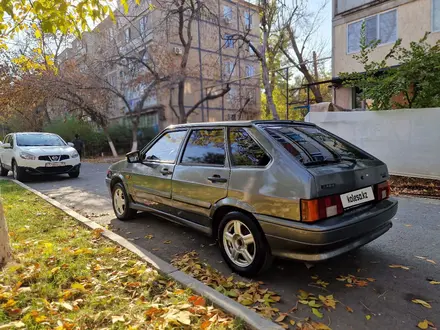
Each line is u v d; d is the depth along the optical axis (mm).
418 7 12219
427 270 3352
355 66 14367
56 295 2770
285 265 3531
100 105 19609
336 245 2818
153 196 4535
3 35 5176
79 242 4113
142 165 4773
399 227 4738
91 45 21078
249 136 3381
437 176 7191
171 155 4328
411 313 2590
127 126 24047
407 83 7707
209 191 3561
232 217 3299
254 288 2975
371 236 3172
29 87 16797
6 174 12516
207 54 23781
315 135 3736
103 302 2646
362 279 3182
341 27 14836
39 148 10648
